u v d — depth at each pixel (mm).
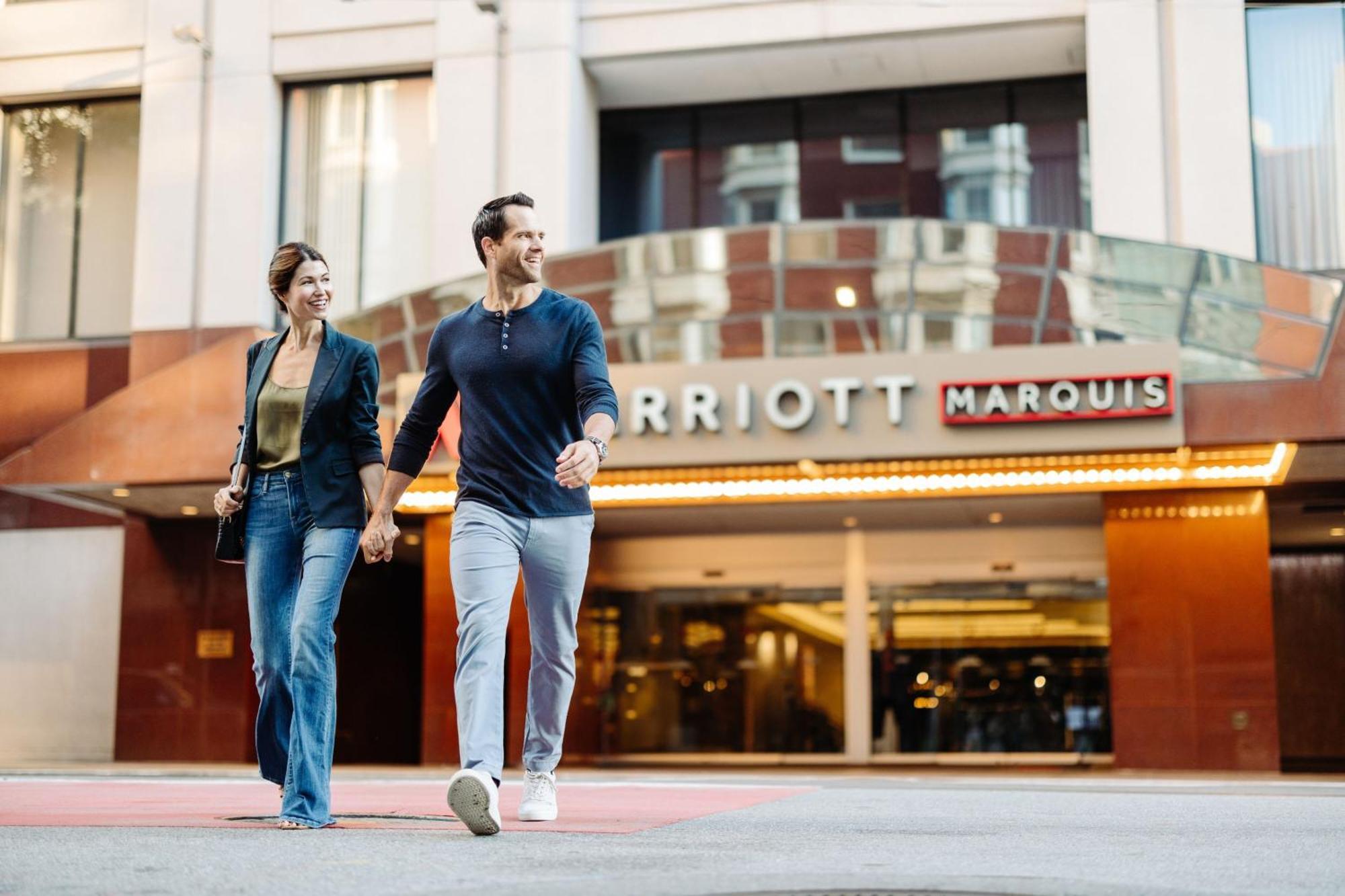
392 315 16812
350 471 4648
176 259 19922
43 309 20828
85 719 19984
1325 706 20172
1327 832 4480
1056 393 14578
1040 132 19203
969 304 15352
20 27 20922
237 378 16609
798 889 2836
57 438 16766
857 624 18859
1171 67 17625
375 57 19672
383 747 21562
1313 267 17438
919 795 7238
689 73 19438
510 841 3875
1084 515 18047
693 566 19422
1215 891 2877
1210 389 14469
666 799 6582
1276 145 17703
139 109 20953
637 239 16156
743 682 19078
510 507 4289
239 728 18641
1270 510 17266
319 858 3361
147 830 4215
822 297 15625
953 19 18312
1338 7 17797
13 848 3574
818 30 18656
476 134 19016
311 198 20078
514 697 16812
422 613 22781
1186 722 15695
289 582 4695
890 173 19547
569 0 19141
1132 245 15109
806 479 16328
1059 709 18125
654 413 15336
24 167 21125
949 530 18766
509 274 4434
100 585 20250
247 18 20156
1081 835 4281
